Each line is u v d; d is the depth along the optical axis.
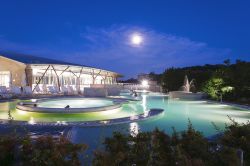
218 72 23.48
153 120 11.20
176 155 3.68
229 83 21.48
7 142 3.84
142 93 35.81
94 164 3.61
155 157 3.77
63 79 32.28
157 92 39.50
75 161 3.69
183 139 4.27
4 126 8.03
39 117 12.05
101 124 9.07
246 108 15.79
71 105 17.67
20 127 7.80
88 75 37.47
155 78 50.38
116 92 27.39
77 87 31.34
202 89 26.58
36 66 25.95
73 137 7.28
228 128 5.90
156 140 4.07
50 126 8.41
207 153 3.98
